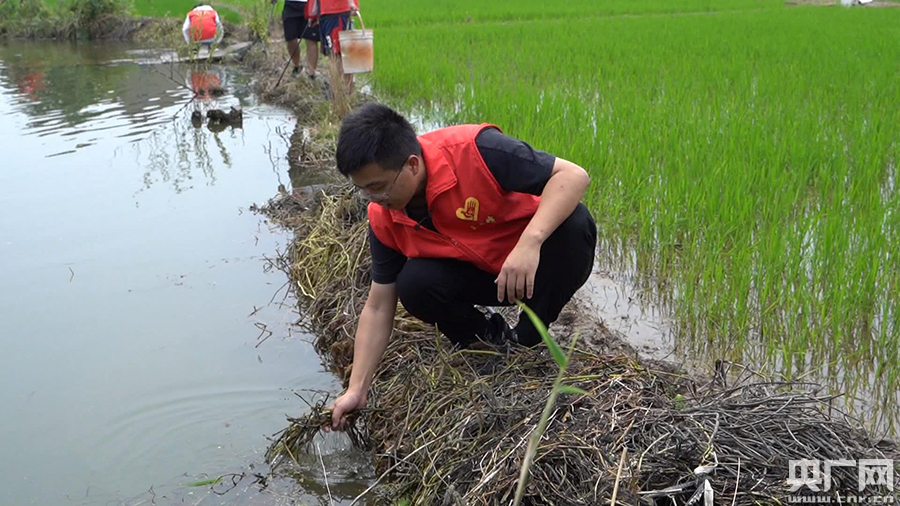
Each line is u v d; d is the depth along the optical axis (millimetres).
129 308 4766
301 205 6293
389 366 3807
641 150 6418
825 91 8852
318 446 3451
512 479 2682
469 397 3184
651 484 2633
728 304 4293
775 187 5562
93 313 4703
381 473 3289
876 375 3713
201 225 6070
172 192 6836
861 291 4156
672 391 3240
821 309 4117
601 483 2576
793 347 3967
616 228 5473
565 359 1726
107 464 3402
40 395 3887
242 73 13297
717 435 2738
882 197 5852
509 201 3129
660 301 4633
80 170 7473
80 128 9125
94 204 6520
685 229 5309
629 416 2869
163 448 3510
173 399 3850
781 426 2801
